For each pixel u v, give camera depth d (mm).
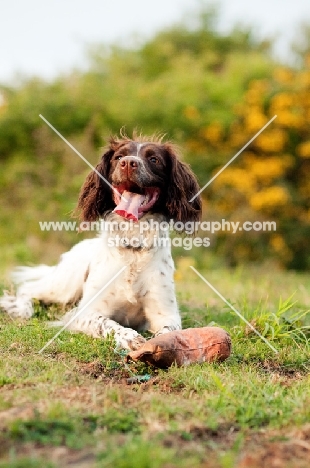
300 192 18438
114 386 4836
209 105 18000
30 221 15805
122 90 17781
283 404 4438
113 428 3928
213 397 4535
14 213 16125
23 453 3543
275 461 3611
